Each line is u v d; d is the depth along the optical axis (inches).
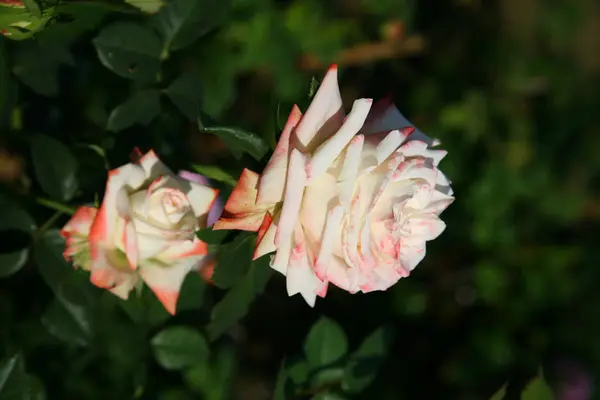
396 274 26.8
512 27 50.4
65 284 29.0
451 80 47.3
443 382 45.0
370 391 38.0
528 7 51.0
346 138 25.9
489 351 45.8
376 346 31.1
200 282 30.2
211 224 28.9
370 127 27.6
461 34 48.6
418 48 46.7
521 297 47.3
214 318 29.0
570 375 45.7
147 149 29.5
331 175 26.1
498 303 47.2
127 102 29.5
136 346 31.6
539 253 48.0
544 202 48.3
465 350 45.9
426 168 26.6
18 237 29.4
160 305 29.7
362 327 41.1
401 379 44.0
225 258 28.3
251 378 41.3
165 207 26.7
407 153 26.5
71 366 32.3
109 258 26.7
